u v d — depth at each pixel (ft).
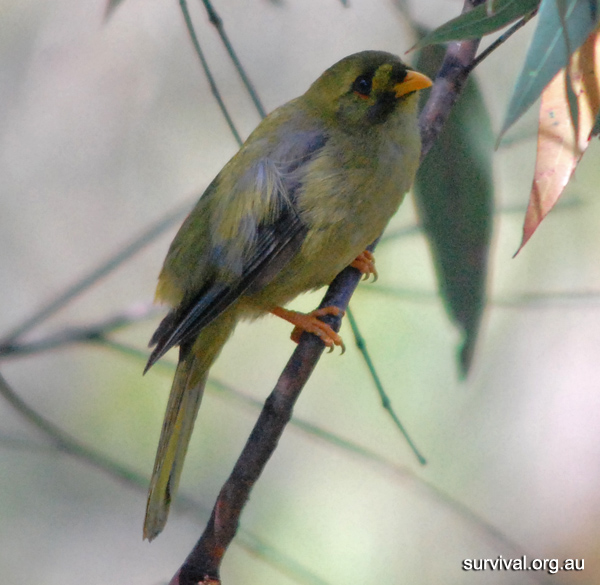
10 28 13.12
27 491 13.08
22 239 13.08
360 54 12.58
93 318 12.98
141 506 13.11
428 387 12.89
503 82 12.88
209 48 13.08
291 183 12.55
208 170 13.08
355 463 12.94
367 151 12.55
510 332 13.05
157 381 12.96
